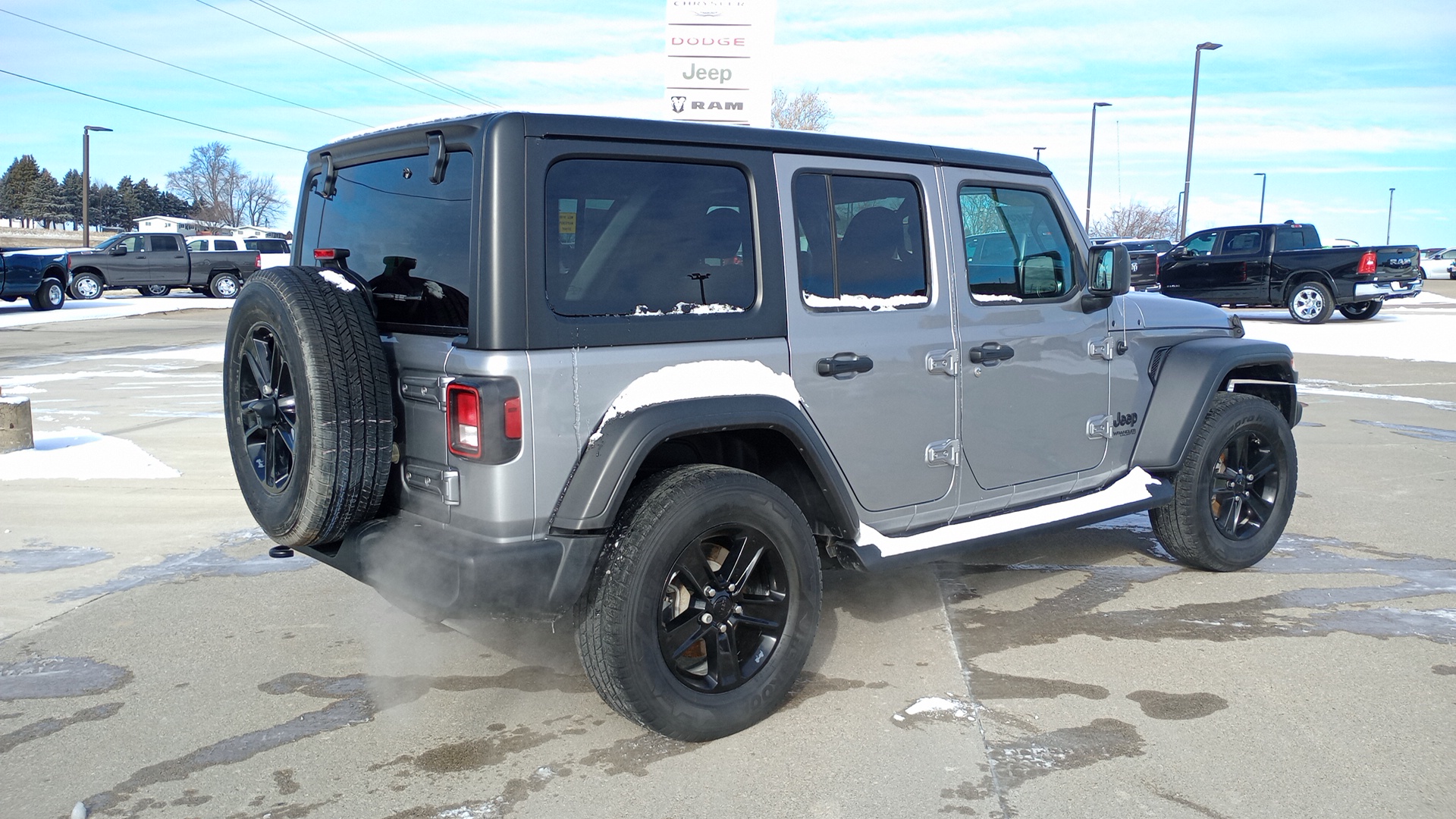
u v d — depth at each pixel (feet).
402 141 11.05
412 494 10.88
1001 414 13.87
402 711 11.71
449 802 9.66
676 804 9.58
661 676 10.38
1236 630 14.07
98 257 96.58
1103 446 15.40
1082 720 11.26
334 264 12.01
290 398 10.98
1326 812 9.32
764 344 11.39
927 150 13.23
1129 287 14.52
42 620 14.88
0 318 77.10
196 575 16.99
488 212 9.73
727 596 10.93
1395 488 23.12
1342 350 53.31
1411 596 15.56
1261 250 68.03
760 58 34.22
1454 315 75.20
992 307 13.73
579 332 10.07
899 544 12.68
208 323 75.15
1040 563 17.48
